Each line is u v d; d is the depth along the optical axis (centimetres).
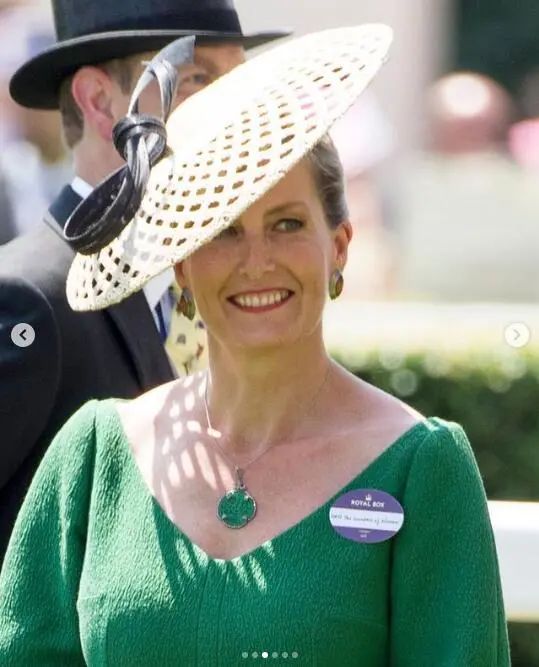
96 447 963
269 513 900
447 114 4106
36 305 1093
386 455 894
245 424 928
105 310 1140
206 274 899
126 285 874
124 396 1138
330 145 922
